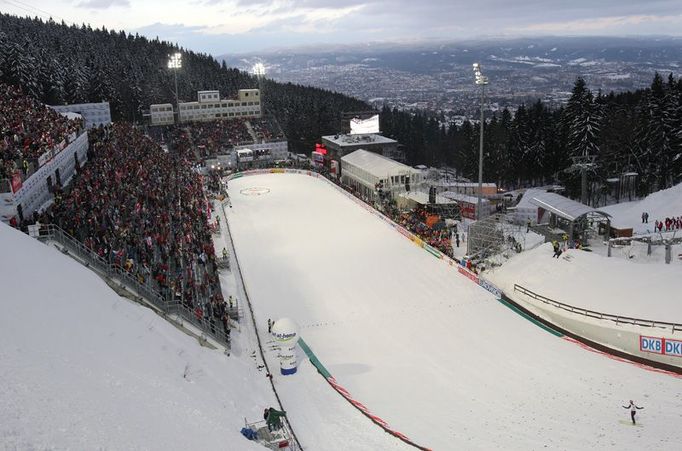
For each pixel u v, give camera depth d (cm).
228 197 7556
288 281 4538
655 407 2462
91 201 3947
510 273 4188
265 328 3631
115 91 11312
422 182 7050
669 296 3309
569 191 8044
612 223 5209
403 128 13088
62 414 1427
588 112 7562
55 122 5350
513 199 7875
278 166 9962
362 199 7294
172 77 15150
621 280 3647
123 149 6525
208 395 2270
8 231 2656
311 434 2334
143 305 2923
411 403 2642
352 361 3159
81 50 14400
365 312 3891
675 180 7619
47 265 2530
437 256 5009
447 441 2272
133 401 1755
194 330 2973
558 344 3281
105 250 3162
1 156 3581
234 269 4747
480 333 3475
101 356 2027
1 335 1723
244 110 12138
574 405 2533
